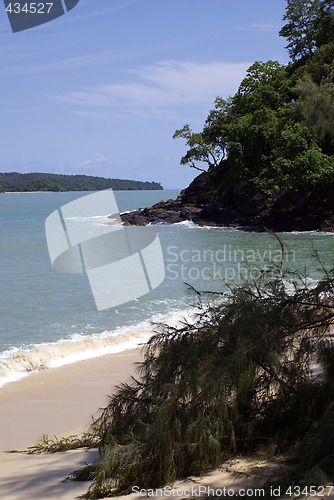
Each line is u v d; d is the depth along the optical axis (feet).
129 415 14.85
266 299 15.81
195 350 14.93
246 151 179.11
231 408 13.97
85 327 44.50
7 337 41.81
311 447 11.62
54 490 12.53
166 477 12.40
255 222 176.65
